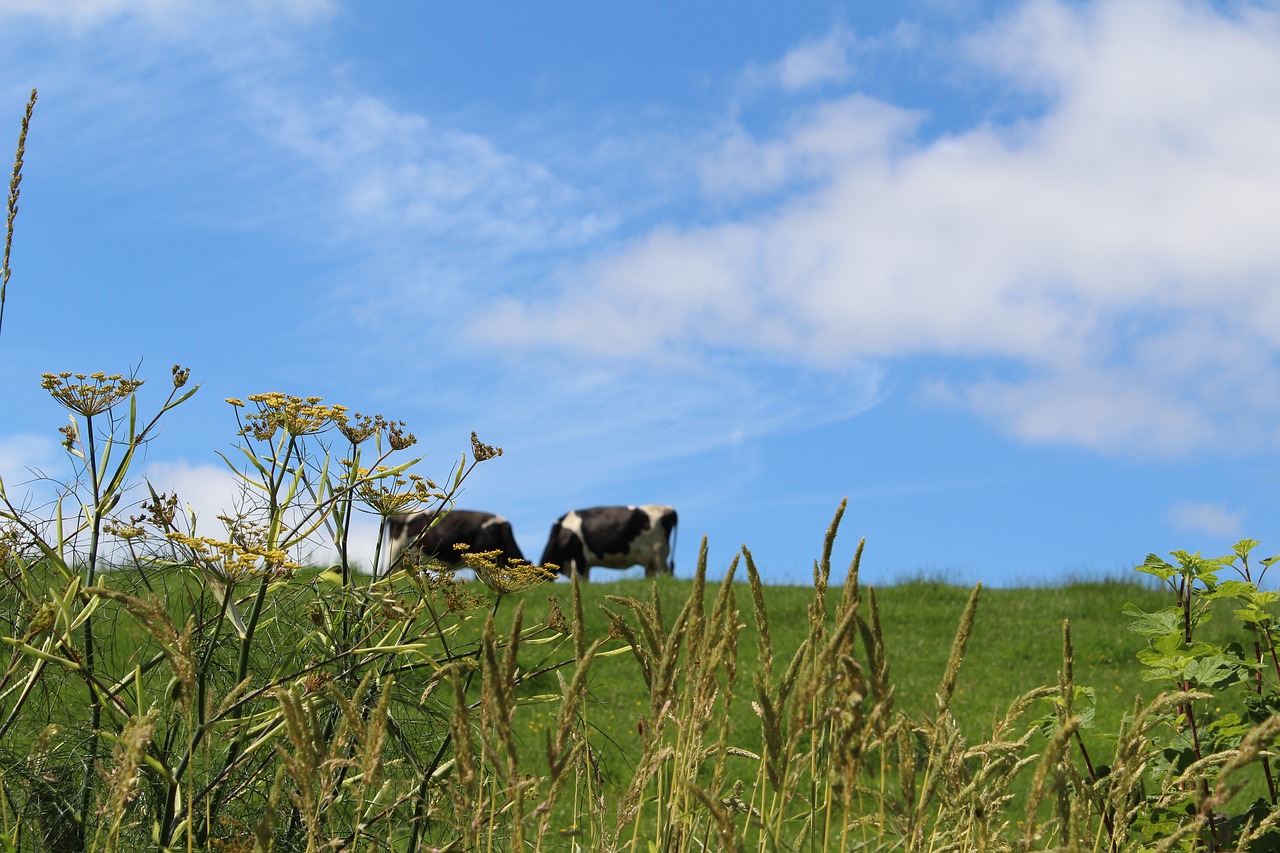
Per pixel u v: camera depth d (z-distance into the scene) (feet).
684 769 6.05
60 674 8.84
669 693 5.97
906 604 51.21
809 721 6.07
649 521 78.64
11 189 8.68
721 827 5.17
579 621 5.49
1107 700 33.86
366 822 7.24
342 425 9.46
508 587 9.12
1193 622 9.31
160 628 5.73
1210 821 7.14
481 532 64.64
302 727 5.25
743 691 32.86
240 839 7.00
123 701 8.45
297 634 9.26
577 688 5.36
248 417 8.75
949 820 6.20
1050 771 5.39
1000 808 6.21
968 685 37.06
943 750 5.63
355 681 8.55
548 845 7.59
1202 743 8.30
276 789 5.42
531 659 30.42
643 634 6.42
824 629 6.00
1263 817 7.76
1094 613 48.96
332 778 5.47
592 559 79.00
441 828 8.41
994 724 6.57
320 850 5.96
